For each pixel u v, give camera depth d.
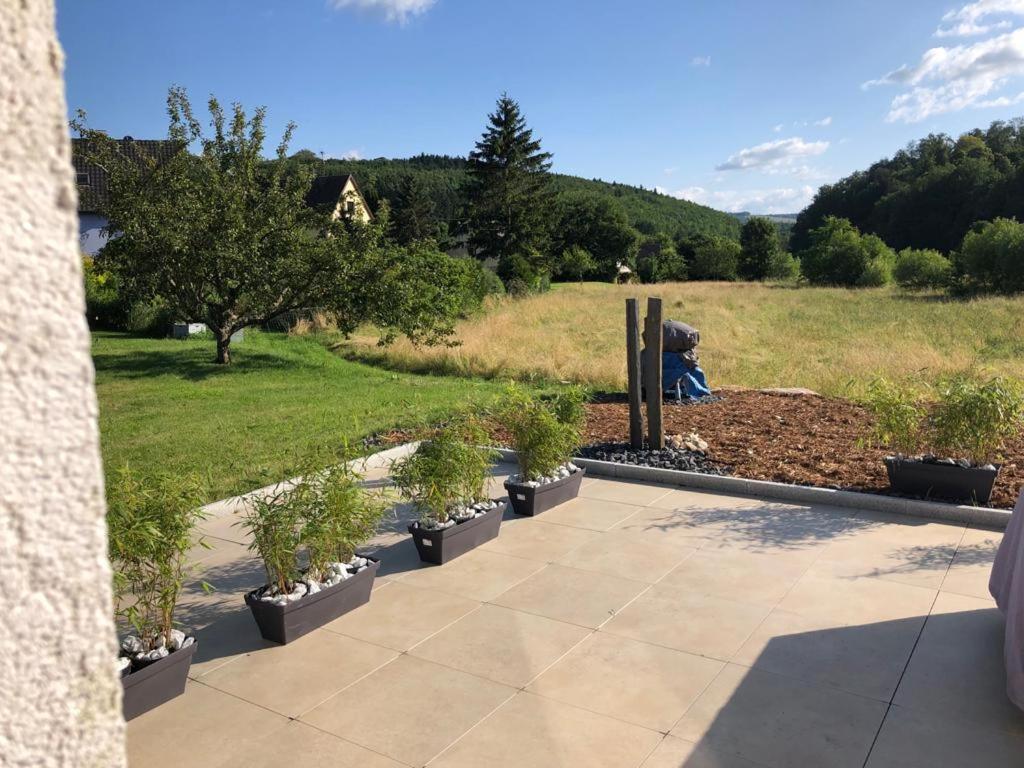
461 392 11.99
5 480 0.73
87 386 0.79
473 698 3.46
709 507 6.02
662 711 3.31
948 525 5.42
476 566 4.99
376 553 5.30
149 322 20.06
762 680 3.53
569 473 6.34
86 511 0.80
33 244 0.74
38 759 0.77
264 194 14.73
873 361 13.20
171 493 3.71
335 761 3.04
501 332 18.33
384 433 8.98
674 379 10.51
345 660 3.83
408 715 3.34
